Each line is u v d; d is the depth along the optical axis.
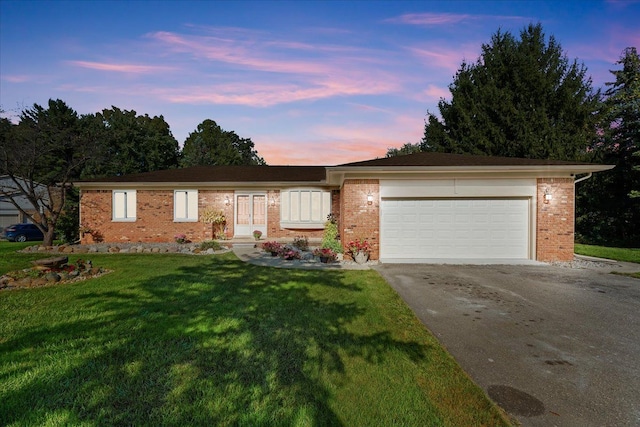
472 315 5.41
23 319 4.87
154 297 6.11
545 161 11.26
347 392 3.00
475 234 10.80
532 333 4.64
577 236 21.05
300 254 11.30
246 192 16.19
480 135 22.06
